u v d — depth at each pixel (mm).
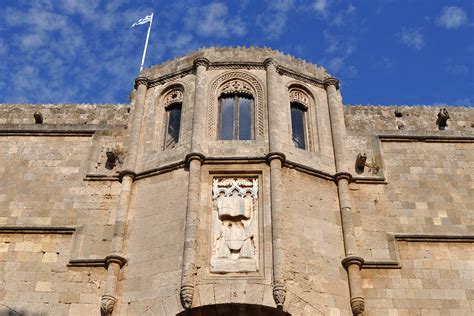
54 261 21781
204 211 20828
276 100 23562
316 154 23406
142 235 21109
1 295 20984
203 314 19094
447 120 27219
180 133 23375
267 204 20734
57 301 20781
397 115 27312
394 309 20531
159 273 19859
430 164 24719
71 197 23531
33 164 24750
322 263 20422
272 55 25547
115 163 24359
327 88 25766
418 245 22172
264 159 21844
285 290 18797
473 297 20969
